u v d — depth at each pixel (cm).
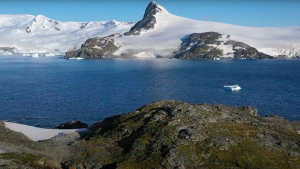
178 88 14525
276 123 6050
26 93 12938
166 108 5591
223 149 4275
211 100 11706
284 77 19562
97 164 4194
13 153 4181
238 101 11544
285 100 11700
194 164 4006
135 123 5241
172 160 4025
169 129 4719
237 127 4984
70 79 18350
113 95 12562
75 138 5575
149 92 13300
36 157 4238
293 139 4956
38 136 5975
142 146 4466
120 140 4906
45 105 10538
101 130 5584
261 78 19012
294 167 4069
